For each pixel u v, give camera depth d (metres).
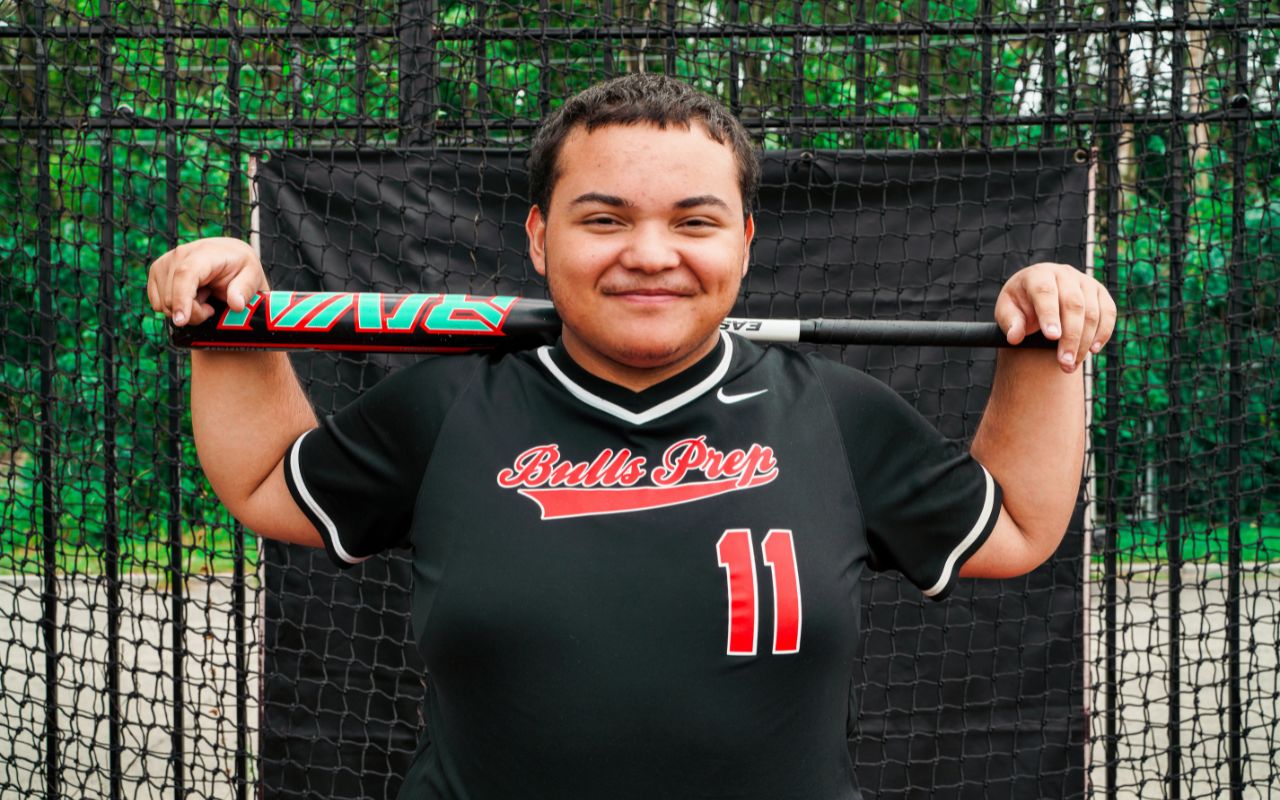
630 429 1.26
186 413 3.11
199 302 1.37
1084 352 1.29
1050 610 2.77
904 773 2.80
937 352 2.76
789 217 2.79
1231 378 2.81
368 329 1.42
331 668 2.78
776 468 1.25
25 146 3.21
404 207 2.76
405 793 1.34
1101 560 3.18
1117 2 2.75
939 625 2.79
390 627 2.78
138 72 2.96
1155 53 2.97
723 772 1.17
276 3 3.38
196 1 3.07
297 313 1.41
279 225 2.74
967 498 1.33
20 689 4.08
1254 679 3.71
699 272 1.21
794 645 1.18
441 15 2.91
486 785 1.21
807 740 1.20
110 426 2.83
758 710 1.17
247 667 2.87
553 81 3.29
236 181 2.78
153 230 2.81
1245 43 2.73
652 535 1.20
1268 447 3.09
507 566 1.20
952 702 2.79
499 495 1.24
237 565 2.78
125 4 2.91
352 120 2.78
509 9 2.91
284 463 1.41
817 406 1.31
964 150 2.74
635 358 1.23
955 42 3.24
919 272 2.78
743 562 1.19
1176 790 2.76
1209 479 2.86
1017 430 1.38
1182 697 4.15
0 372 3.32
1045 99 2.78
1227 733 2.76
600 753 1.16
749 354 1.36
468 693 1.21
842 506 1.27
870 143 3.39
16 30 2.76
